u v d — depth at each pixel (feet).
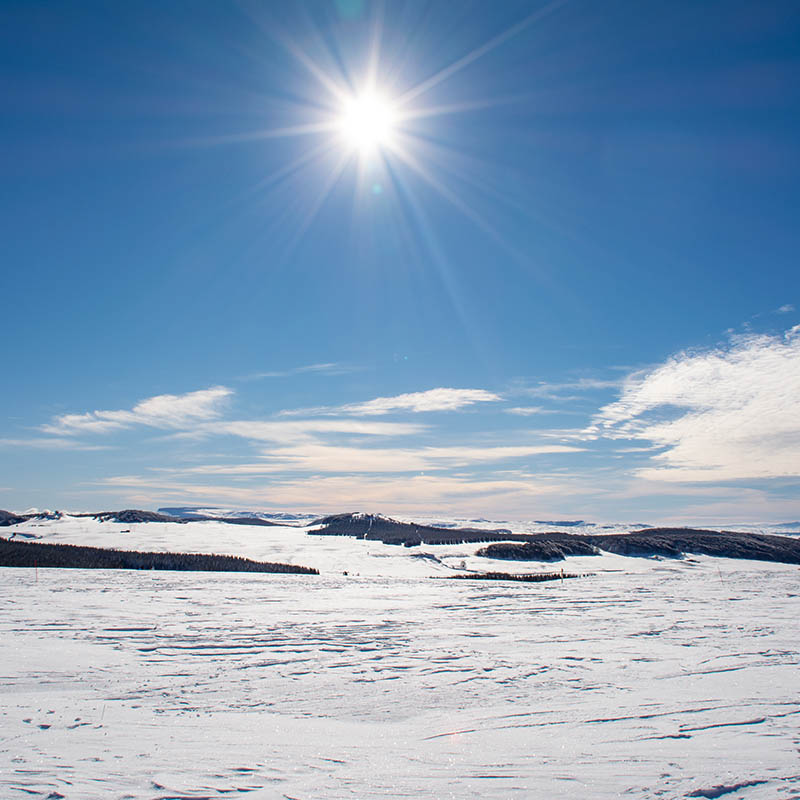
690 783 16.46
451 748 20.04
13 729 21.18
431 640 45.01
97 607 58.70
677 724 23.34
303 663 35.76
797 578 133.69
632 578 134.10
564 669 34.88
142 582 87.20
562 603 75.36
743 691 29.43
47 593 69.00
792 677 32.89
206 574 110.22
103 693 27.58
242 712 24.94
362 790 15.72
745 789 15.97
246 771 17.13
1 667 32.24
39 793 14.75
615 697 28.22
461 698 27.96
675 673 33.96
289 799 14.90
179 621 51.62
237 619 53.98
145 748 19.21
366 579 113.60
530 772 17.46
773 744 20.43
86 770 16.74
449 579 121.90
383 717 24.50
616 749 19.97
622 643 44.73
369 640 44.52
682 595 88.94
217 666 34.42
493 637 46.93
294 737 21.21
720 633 50.37
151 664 34.50
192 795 14.99
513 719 24.23
